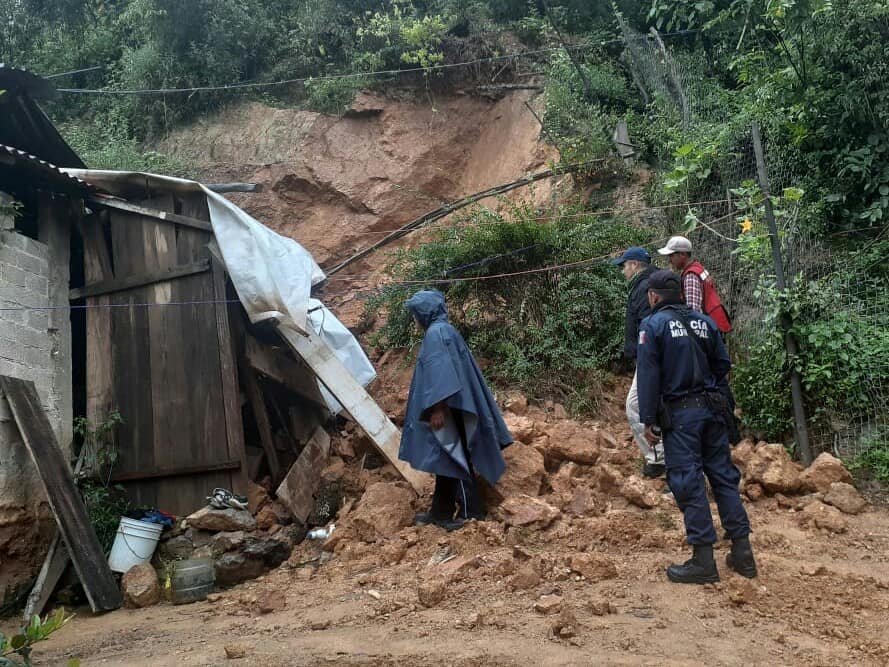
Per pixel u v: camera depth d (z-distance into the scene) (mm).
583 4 13336
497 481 6195
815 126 8258
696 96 10375
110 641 5117
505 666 3852
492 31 13531
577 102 11562
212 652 4488
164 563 6852
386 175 12742
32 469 7016
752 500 6051
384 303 9539
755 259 7227
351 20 14375
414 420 6207
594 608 4449
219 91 13789
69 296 8133
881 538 5355
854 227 7887
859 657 3861
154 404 7820
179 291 8023
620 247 8914
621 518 5641
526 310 8586
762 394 6836
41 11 15773
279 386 8664
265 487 7938
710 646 3988
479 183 12680
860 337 6680
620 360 8398
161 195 8312
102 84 15148
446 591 4965
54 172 7516
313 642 4449
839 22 7871
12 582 6578
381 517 6328
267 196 12797
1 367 7016
